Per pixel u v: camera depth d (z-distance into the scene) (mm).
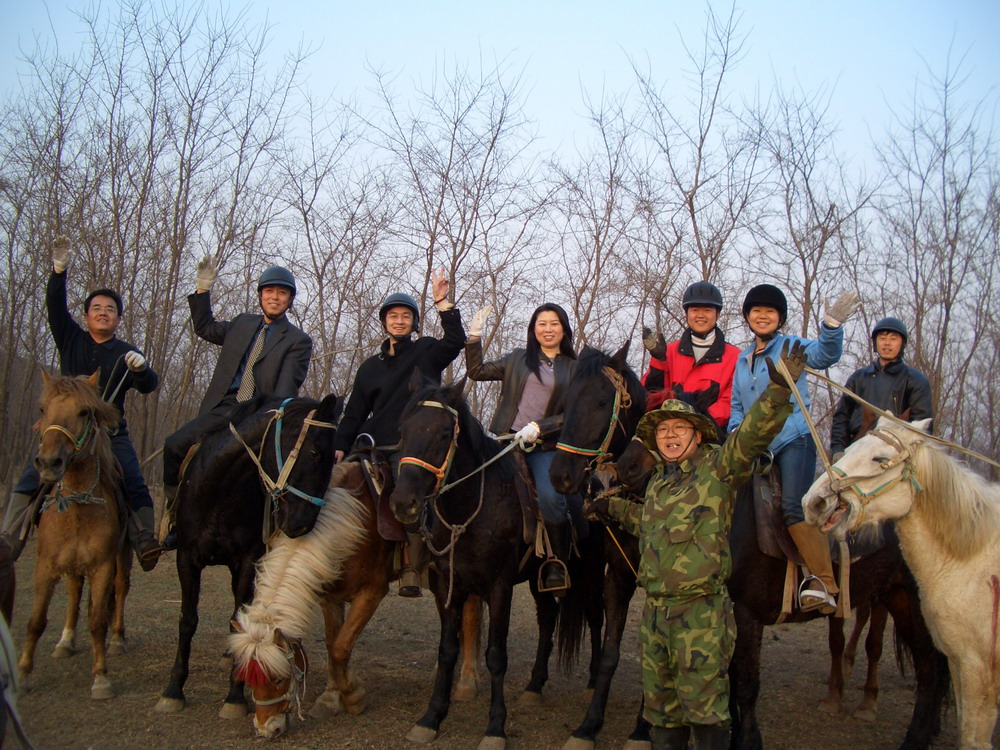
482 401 18062
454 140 13461
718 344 5566
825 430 13523
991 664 4090
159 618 7934
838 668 6156
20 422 15266
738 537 4785
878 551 5121
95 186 12594
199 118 12523
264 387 6145
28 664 5641
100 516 5547
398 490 4719
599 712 5023
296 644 4809
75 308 12781
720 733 4074
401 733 5227
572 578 6121
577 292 14656
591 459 4969
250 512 5398
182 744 4801
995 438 16234
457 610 5238
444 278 6133
